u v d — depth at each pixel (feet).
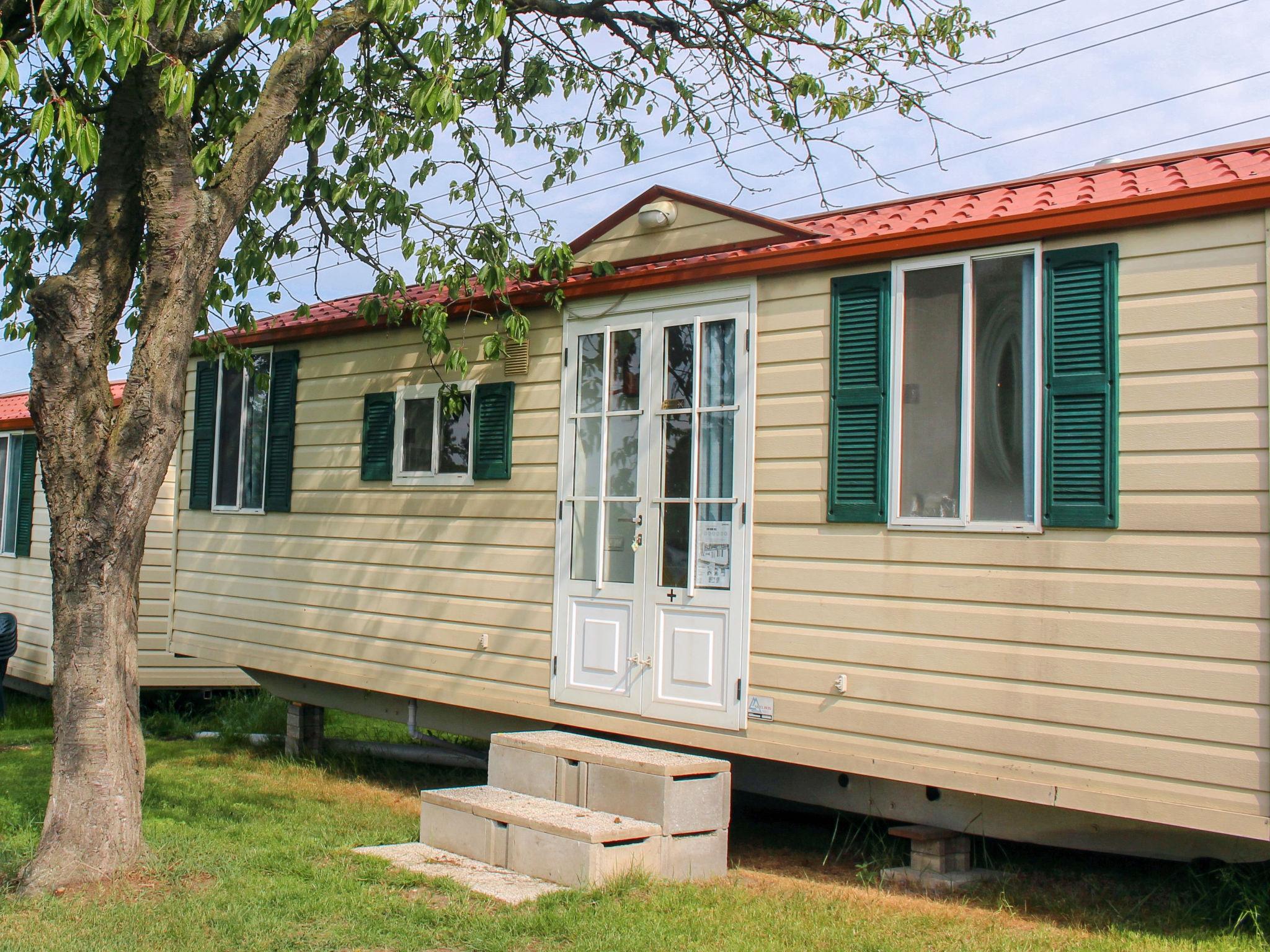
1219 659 15.75
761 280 21.02
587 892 17.24
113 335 19.75
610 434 23.34
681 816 18.79
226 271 27.27
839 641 19.42
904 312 19.15
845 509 19.42
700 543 21.52
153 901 17.22
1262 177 15.64
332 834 21.94
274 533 31.09
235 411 32.91
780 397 20.54
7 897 17.52
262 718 35.94
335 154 26.55
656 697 21.86
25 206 25.71
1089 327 17.19
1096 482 16.93
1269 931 16.15
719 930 16.03
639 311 23.00
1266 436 15.60
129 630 19.11
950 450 18.47
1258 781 15.29
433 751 29.84
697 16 28.07
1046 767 17.08
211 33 21.22
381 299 26.71
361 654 28.17
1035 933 16.33
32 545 43.86
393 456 27.99
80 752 18.48
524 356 25.23
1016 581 17.58
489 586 25.36
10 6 19.45
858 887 19.25
